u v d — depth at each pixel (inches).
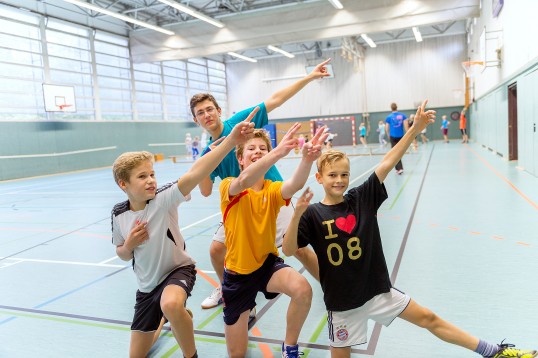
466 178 330.6
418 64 963.3
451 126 959.0
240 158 91.4
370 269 78.2
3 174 583.2
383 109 1000.9
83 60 724.7
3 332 109.3
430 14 596.1
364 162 518.0
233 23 706.2
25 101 624.7
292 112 1067.3
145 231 84.4
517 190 265.3
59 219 273.3
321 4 642.8
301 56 1042.1
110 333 106.3
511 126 421.1
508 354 77.2
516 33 362.6
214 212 272.1
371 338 95.5
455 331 78.5
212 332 103.7
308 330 101.0
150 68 877.8
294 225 74.9
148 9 741.9
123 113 812.6
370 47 992.9
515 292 114.0
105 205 321.4
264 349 93.3
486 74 584.4
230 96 1126.4
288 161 639.8
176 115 957.8
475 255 147.2
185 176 81.3
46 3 645.9
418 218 209.8
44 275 156.7
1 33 588.1
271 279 85.4
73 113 707.4
